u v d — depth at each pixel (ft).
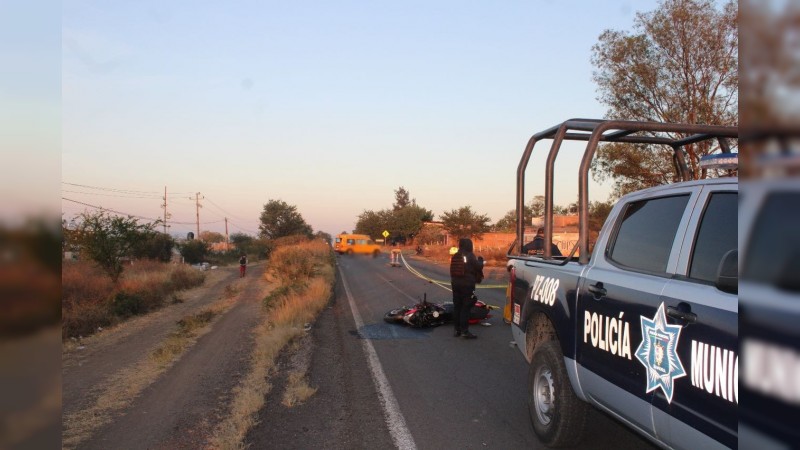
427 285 70.23
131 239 69.46
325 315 42.83
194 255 160.76
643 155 52.70
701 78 49.42
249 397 20.02
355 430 17.13
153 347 32.99
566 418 14.48
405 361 26.43
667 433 10.18
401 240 294.05
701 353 9.18
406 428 17.26
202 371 25.36
